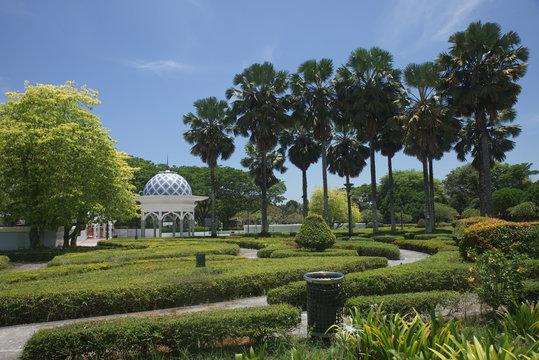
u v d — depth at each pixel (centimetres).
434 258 964
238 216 4916
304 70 2502
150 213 3128
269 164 3488
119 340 437
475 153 2892
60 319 664
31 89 1773
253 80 2594
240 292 803
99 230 4166
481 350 240
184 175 4869
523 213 3250
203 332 455
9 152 1691
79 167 1759
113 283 738
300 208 7175
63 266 1054
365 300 525
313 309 493
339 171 3344
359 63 2395
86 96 1920
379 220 5372
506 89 2000
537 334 366
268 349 458
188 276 790
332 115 2550
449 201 5331
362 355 306
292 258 1075
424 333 285
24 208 1745
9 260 1509
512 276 527
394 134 2675
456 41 2059
